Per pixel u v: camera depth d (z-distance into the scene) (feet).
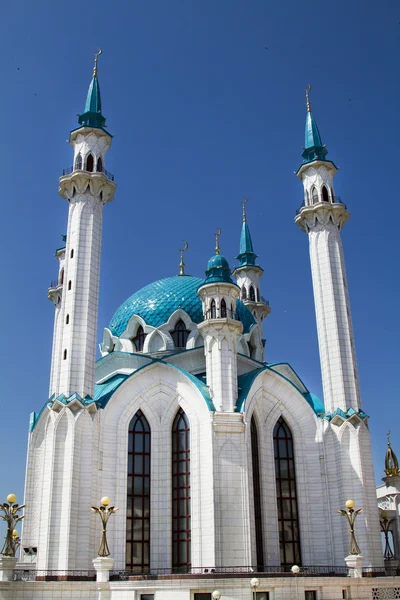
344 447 202.28
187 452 195.93
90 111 237.66
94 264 211.82
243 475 185.37
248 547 177.99
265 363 250.16
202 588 146.92
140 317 242.78
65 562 166.61
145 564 185.68
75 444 180.86
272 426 209.77
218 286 209.77
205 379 216.13
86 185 219.82
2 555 155.84
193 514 184.96
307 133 256.52
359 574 166.40
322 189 241.35
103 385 219.61
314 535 199.62
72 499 174.19
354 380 213.46
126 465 192.75
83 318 200.95
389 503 228.43
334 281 225.97
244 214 317.22
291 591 151.94
